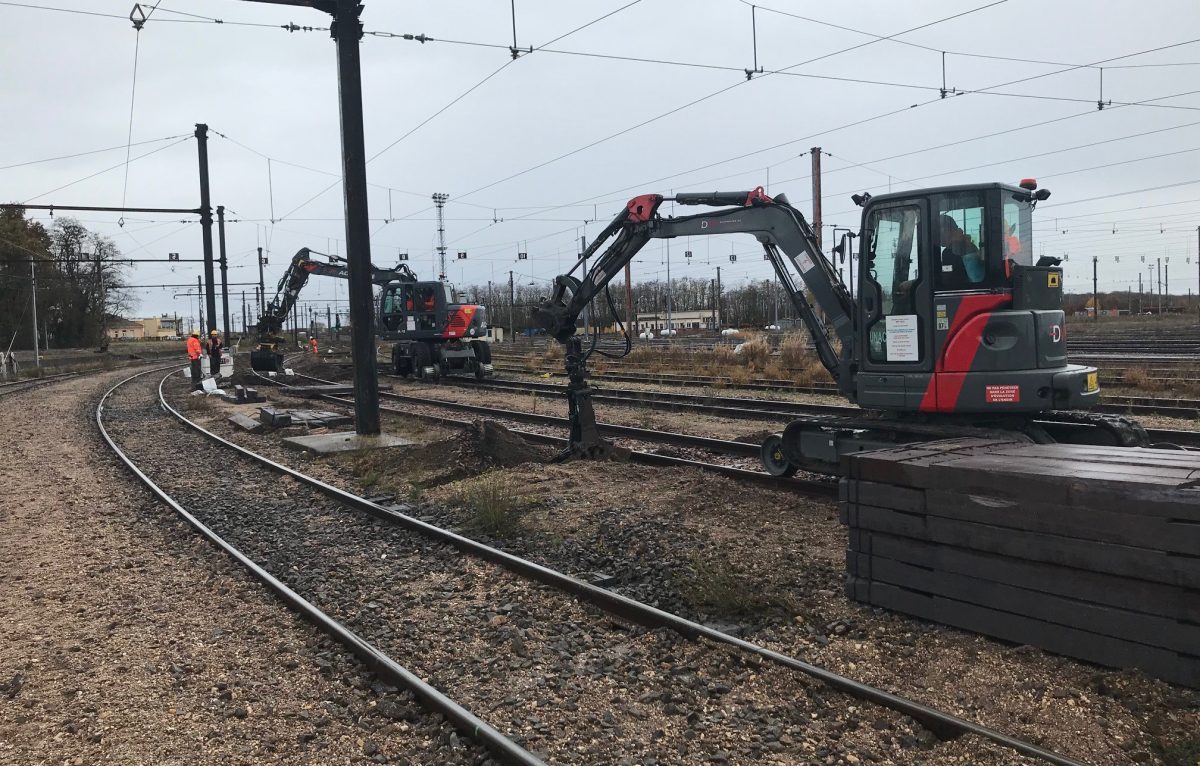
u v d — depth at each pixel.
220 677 5.39
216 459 14.52
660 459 12.01
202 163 30.58
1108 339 40.66
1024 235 8.43
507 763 4.18
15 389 35.59
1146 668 4.47
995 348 7.84
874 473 5.84
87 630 6.34
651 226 11.44
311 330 106.25
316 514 10.04
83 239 81.44
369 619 6.37
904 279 8.46
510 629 5.95
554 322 12.36
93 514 10.46
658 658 5.38
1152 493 4.40
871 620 5.71
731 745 4.30
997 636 5.13
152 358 78.25
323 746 4.49
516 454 12.21
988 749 4.00
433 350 30.94
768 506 8.98
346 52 14.66
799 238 10.00
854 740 4.29
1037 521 4.88
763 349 32.34
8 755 4.42
